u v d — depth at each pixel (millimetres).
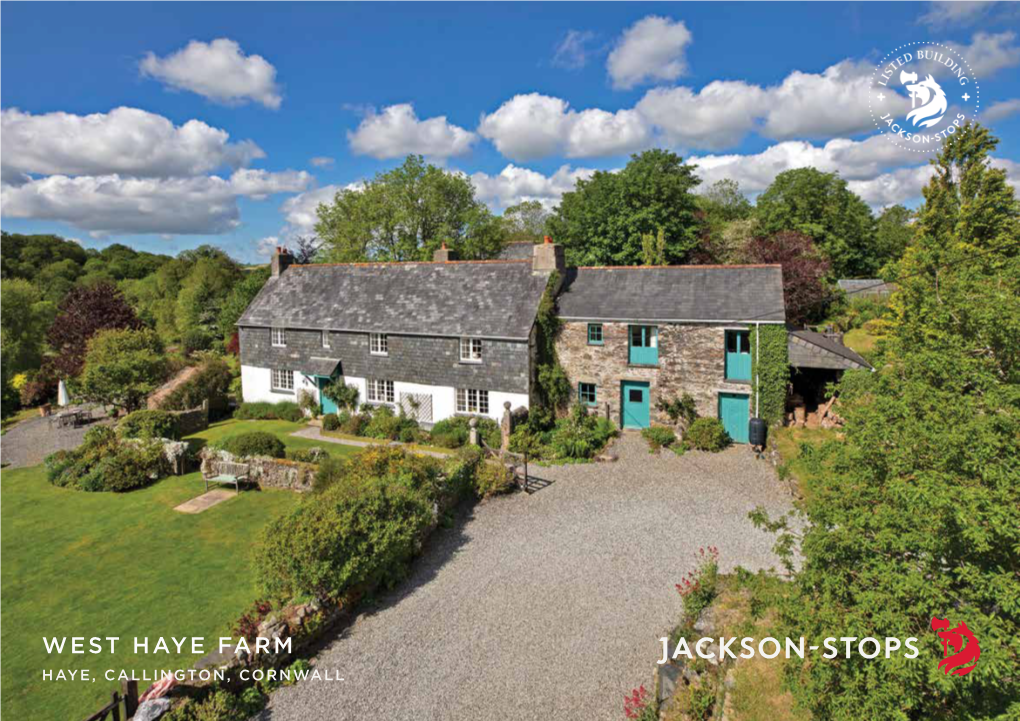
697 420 24391
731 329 24344
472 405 27703
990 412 7746
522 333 26234
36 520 19672
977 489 6430
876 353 12797
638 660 11539
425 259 44906
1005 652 5723
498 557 15766
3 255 88438
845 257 55969
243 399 34719
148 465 23109
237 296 53094
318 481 20094
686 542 16141
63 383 39469
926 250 12000
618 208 45250
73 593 14812
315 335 31672
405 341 28984
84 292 44938
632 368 26188
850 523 7637
